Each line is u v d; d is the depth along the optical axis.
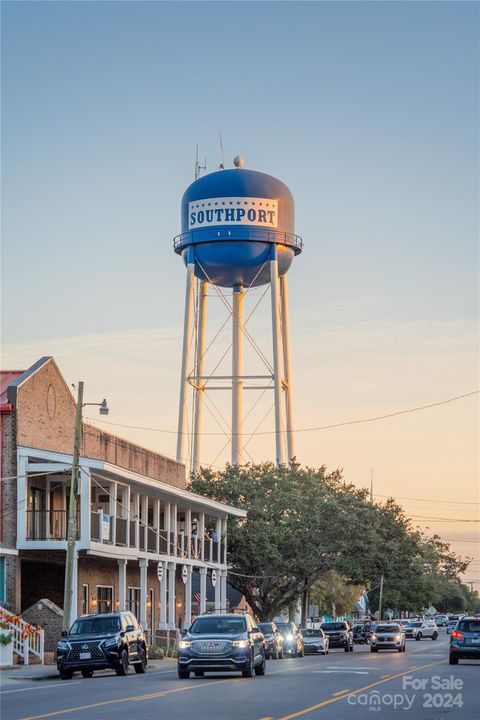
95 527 43.28
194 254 64.62
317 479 71.38
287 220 64.50
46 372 45.81
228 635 31.72
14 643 38.59
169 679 31.56
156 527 51.81
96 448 50.94
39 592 47.03
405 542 72.19
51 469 42.75
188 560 56.38
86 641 33.53
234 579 69.88
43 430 45.19
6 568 41.81
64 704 22.47
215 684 28.73
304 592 75.00
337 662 43.88
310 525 68.81
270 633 49.03
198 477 69.69
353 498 70.94
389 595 124.00
